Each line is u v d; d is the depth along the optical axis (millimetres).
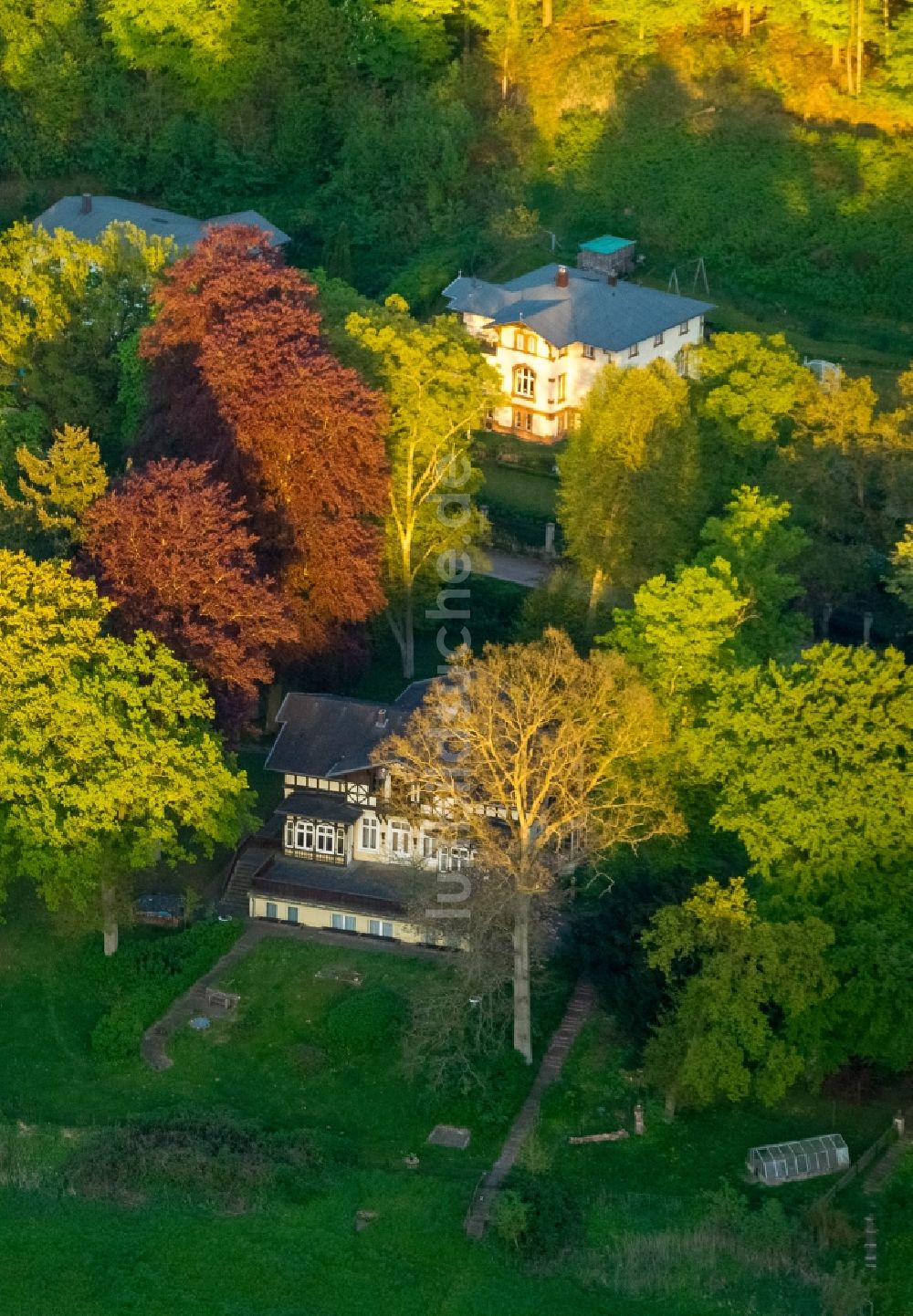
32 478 91625
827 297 131125
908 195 133875
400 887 85812
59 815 80562
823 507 98500
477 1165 72500
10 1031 79812
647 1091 75562
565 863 77312
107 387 112375
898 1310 65500
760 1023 71625
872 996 71438
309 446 91562
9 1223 69812
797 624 91562
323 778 87250
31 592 82250
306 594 93125
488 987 76562
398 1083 76688
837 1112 74562
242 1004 80875
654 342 120000
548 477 116938
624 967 76750
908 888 73625
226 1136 73250
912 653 99125
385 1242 68875
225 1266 67875
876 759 74062
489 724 75812
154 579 85438
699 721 82438
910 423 99250
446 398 98250
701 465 99750
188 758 81000
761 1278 67062
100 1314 66000
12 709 80875
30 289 111375
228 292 96875
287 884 85000
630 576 94625
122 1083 77062
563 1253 68125
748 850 75500
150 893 86938
